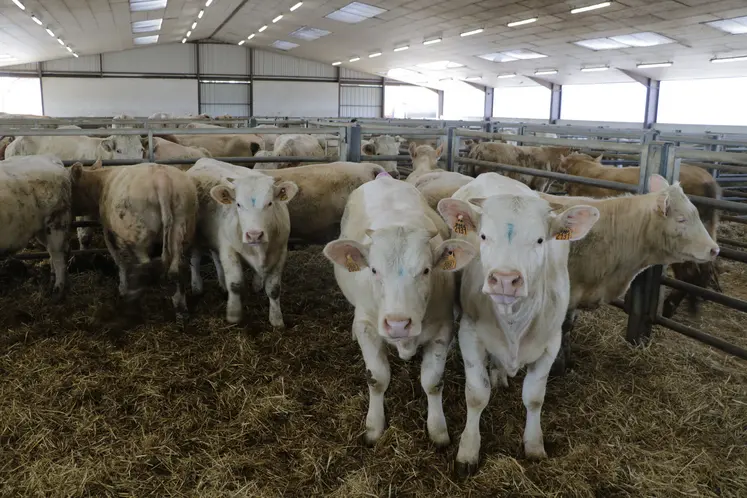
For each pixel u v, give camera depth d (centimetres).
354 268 289
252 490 283
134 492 283
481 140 1062
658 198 365
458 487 285
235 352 412
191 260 515
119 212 444
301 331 450
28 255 554
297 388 368
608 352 428
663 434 329
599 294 398
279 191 431
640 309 438
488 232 254
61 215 496
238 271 458
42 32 1909
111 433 323
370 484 284
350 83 3238
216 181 480
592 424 336
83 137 862
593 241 382
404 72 3066
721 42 1612
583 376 389
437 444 313
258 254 436
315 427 331
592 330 460
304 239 559
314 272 600
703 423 341
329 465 300
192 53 2938
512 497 278
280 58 3084
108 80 2811
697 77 1991
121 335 430
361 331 314
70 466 296
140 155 848
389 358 402
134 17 2028
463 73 2856
